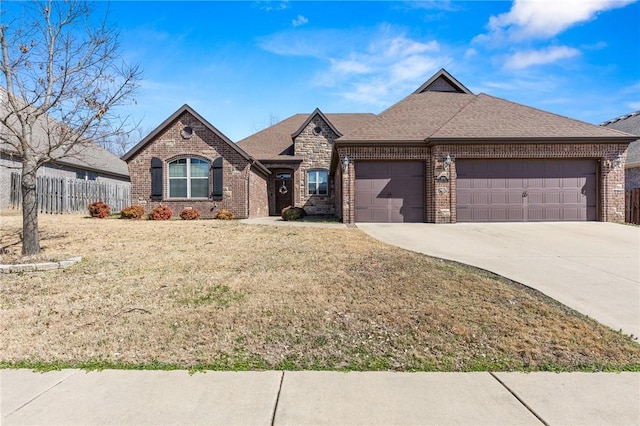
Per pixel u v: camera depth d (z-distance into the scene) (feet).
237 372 10.18
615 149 42.78
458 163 43.32
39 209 49.08
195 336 12.30
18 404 8.61
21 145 24.90
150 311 14.53
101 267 21.49
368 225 41.16
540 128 43.93
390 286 17.34
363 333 12.57
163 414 8.27
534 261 23.03
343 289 16.88
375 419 8.14
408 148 43.65
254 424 7.94
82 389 9.27
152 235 32.65
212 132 52.19
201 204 52.24
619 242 29.86
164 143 52.29
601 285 18.13
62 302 15.70
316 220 49.37
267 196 71.05
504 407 8.59
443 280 18.31
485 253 25.43
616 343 11.98
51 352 11.17
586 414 8.34
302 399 8.89
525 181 43.47
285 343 11.87
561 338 12.23
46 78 25.17
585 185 43.57
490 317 13.84
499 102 50.70
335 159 53.26
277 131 79.51
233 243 28.91
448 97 55.47
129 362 10.64
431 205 43.16
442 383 9.65
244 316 13.88
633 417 8.23
